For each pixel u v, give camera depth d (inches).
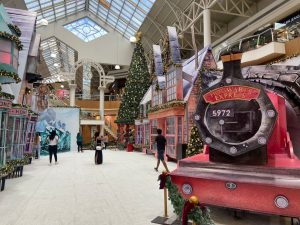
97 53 1429.6
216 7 881.5
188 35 1066.7
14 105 301.4
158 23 1096.8
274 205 143.7
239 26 829.2
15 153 314.7
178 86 490.9
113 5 1189.1
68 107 871.7
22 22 484.1
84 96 1501.0
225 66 173.6
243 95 163.2
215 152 171.8
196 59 489.1
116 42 1462.8
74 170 390.0
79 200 213.2
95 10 1362.0
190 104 467.5
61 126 856.3
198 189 165.6
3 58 277.0
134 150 874.1
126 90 920.9
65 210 185.5
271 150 165.2
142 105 813.2
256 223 159.6
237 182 151.9
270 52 545.6
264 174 150.7
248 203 150.6
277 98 171.3
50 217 170.1
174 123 496.7
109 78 1282.0
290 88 277.4
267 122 153.1
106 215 174.4
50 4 1170.0
